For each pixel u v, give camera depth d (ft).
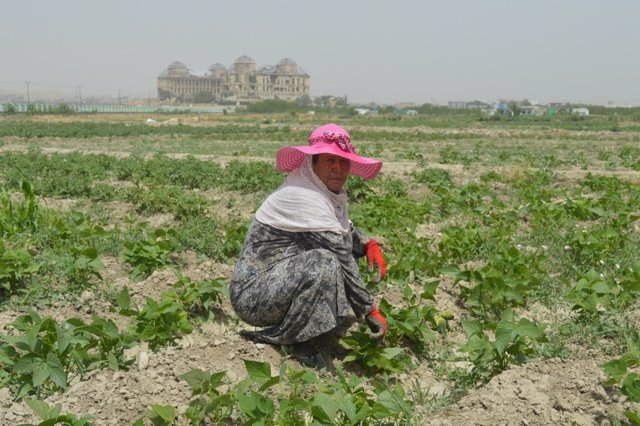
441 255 23.99
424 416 13.96
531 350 15.53
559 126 183.01
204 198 35.24
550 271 23.54
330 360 15.89
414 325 16.52
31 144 103.45
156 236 23.44
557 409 12.92
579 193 36.58
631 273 20.76
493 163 65.46
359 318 16.49
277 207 15.44
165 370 14.30
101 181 46.01
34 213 26.23
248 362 12.96
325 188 15.49
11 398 13.42
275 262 15.56
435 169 49.29
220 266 22.44
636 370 13.93
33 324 14.70
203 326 17.58
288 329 15.21
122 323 17.75
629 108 342.23
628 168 61.36
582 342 17.21
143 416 12.25
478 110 395.14
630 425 12.19
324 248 15.15
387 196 36.17
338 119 273.54
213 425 12.62
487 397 13.43
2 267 18.01
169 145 104.73
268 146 102.37
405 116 325.21
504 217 31.45
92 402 13.01
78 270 19.74
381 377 15.48
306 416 13.42
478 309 19.86
